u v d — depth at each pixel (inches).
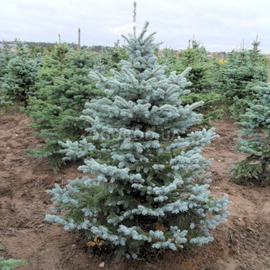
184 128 134.6
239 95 468.4
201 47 672.4
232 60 562.3
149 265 134.5
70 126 248.7
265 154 213.2
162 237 116.1
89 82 260.4
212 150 315.6
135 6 128.1
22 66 450.9
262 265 136.6
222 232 161.6
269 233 161.9
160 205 132.3
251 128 223.3
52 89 260.2
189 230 135.3
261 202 199.5
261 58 495.5
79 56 271.6
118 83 118.3
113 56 656.4
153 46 135.4
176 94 119.6
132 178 119.8
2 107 503.8
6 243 150.5
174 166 120.6
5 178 234.5
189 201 123.7
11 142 328.2
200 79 361.4
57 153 248.2
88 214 126.6
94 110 130.9
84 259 138.7
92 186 147.6
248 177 238.1
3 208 188.4
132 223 138.5
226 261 138.8
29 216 179.3
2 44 624.4
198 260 138.6
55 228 166.6
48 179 234.5
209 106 365.1
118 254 128.6
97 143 222.8
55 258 139.4
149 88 118.0
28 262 135.8
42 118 251.0
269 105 215.2
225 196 131.1
